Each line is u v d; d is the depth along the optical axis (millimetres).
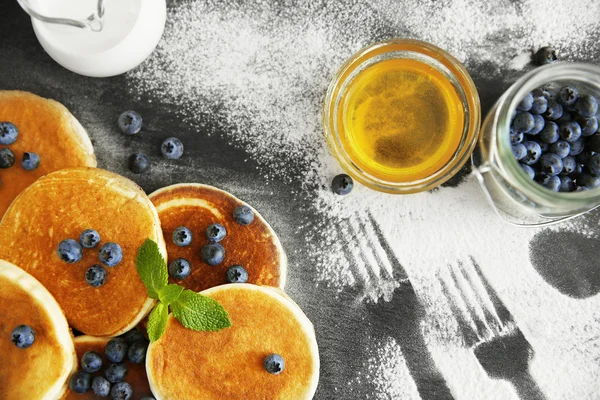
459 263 508
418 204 508
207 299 465
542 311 506
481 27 507
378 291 508
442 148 482
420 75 482
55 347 464
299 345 476
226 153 508
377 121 486
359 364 507
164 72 507
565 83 466
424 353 506
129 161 501
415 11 508
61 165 496
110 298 475
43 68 508
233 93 507
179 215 495
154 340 455
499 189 486
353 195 507
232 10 506
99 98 508
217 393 473
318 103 506
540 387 504
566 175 473
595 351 504
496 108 468
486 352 506
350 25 508
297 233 508
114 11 469
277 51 507
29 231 476
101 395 477
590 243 506
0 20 509
